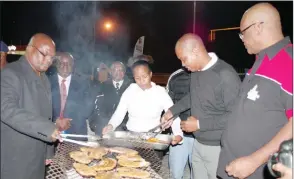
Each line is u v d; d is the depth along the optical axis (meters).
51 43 2.23
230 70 2.40
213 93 2.46
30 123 1.99
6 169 2.11
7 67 2.16
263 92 1.80
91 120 3.92
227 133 2.05
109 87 3.96
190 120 2.56
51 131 2.01
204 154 2.69
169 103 3.19
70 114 3.60
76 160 2.34
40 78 2.35
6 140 2.11
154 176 2.19
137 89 3.20
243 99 1.94
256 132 1.86
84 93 3.73
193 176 2.93
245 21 1.90
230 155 2.04
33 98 2.21
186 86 3.67
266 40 1.84
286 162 1.21
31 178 2.23
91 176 2.15
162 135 2.94
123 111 3.27
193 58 2.44
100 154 2.48
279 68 1.74
